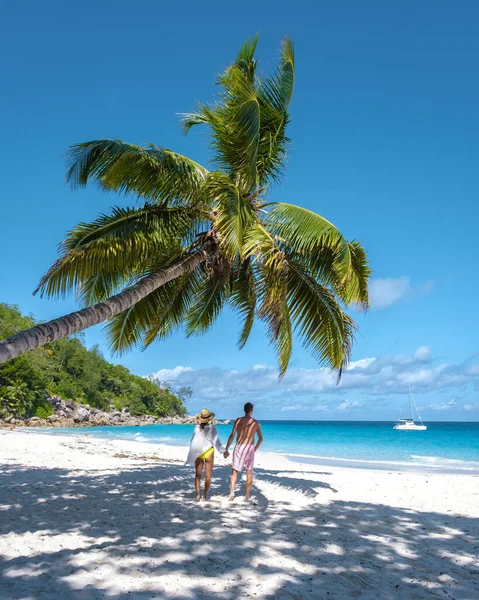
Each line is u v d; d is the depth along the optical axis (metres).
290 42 10.64
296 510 7.85
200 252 9.87
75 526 6.26
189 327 13.57
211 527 6.37
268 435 67.88
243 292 12.59
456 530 6.82
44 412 74.31
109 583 4.19
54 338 6.26
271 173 11.05
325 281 10.05
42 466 13.56
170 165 9.08
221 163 10.07
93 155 8.73
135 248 9.03
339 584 4.40
